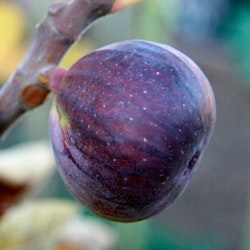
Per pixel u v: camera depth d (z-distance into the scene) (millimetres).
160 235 776
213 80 1161
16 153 343
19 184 332
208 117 245
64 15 256
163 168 234
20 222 332
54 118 255
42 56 256
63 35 255
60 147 249
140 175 233
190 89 240
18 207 333
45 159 340
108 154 234
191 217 938
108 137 234
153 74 239
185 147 236
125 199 237
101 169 236
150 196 237
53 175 489
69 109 243
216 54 1128
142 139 232
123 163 233
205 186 1015
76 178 244
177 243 820
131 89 236
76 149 241
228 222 950
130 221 246
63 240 365
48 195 491
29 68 257
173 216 933
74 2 255
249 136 1111
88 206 247
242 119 1133
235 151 1087
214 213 962
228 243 908
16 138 542
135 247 451
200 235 895
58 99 249
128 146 232
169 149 233
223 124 1130
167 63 243
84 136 238
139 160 232
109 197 239
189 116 236
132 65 240
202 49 1115
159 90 236
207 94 246
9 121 264
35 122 471
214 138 1110
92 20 257
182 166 238
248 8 872
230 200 996
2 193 332
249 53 832
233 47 957
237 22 875
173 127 234
